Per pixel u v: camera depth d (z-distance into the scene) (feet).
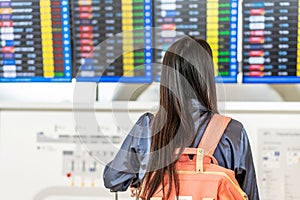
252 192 3.95
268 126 5.67
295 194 5.74
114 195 5.91
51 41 6.01
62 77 6.14
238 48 5.84
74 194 6.01
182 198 3.74
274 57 5.81
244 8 5.69
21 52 6.09
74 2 5.87
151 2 5.78
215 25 5.77
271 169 5.73
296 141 5.66
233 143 3.82
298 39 5.73
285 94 6.06
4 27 6.01
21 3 5.92
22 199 6.11
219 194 3.76
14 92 6.38
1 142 6.04
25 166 6.06
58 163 5.99
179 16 5.78
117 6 5.83
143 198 3.90
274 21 5.70
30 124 5.99
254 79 5.91
